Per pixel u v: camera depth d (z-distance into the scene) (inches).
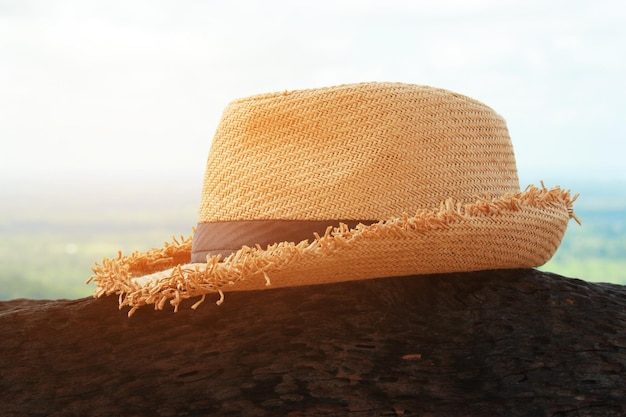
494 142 26.4
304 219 25.2
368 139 25.1
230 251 25.9
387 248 24.3
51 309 27.2
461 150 25.6
